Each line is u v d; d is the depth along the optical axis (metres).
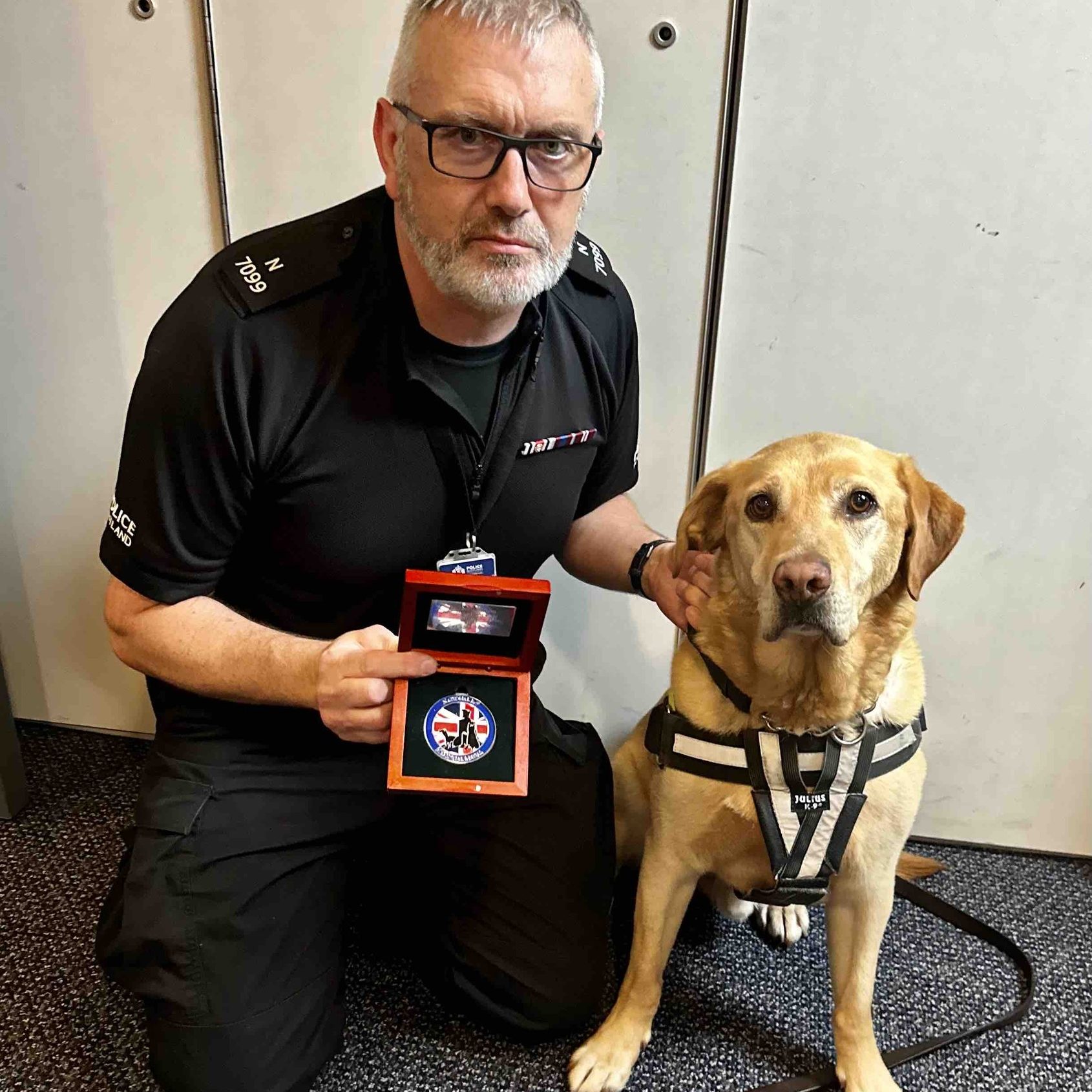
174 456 1.07
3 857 1.59
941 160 1.37
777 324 1.50
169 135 1.51
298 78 1.45
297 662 1.03
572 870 1.33
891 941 1.52
